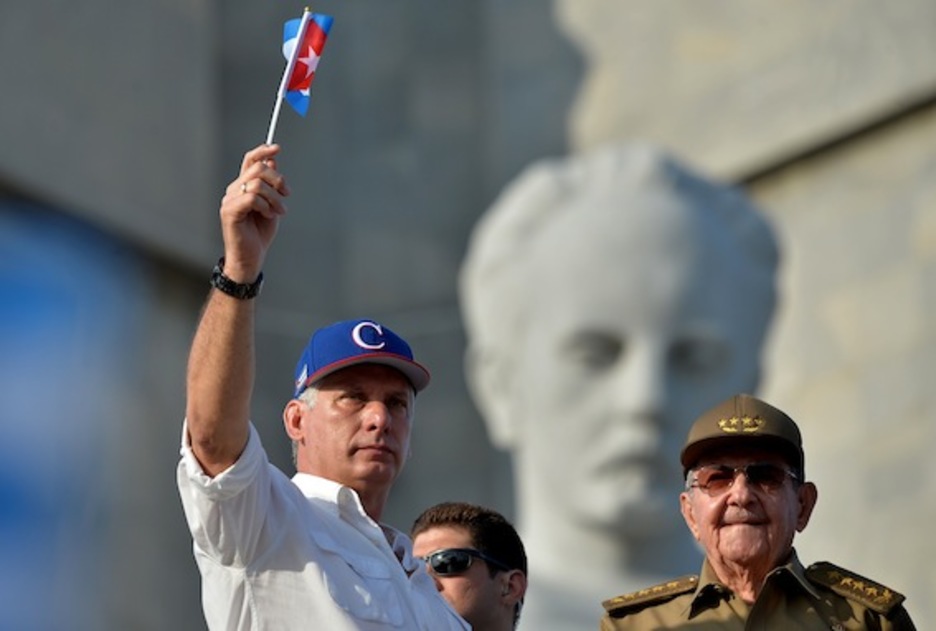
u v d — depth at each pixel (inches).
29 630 1471.5
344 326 621.3
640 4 1695.4
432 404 1711.4
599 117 1696.6
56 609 1487.5
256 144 1748.3
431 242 1753.2
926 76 1535.4
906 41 1551.4
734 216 1492.4
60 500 1509.6
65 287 1552.7
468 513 733.9
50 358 1528.1
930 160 1533.0
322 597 587.5
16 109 1557.6
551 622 1397.6
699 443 607.5
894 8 1558.8
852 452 1520.7
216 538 581.6
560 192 1497.3
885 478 1501.0
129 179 1617.9
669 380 1438.2
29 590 1477.6
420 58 1790.1
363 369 617.0
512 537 737.0
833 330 1547.7
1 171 1531.7
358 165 1771.7
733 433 604.1
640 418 1423.5
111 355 1563.7
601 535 1421.0
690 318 1449.3
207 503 577.9
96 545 1520.7
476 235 1747.0
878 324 1529.3
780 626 597.0
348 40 1796.3
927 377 1497.3
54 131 1577.3
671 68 1669.5
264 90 1755.7
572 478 1434.5
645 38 1688.0
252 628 585.9
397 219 1759.4
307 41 625.6
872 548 1494.8
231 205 577.3
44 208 1563.7
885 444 1507.1
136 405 1568.7
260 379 1695.4
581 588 1408.7
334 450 612.4
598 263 1457.9
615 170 1498.5
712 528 606.9
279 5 1774.1
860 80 1566.2
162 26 1676.9
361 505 613.3
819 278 1562.5
